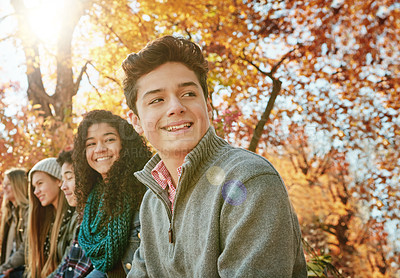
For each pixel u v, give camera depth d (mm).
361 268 11070
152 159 1676
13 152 5770
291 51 7844
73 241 2691
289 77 8242
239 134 6824
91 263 2539
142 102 1520
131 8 7586
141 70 1502
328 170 11086
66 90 7969
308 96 8172
